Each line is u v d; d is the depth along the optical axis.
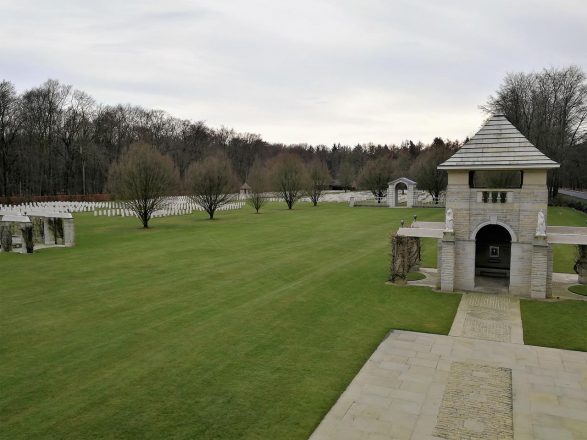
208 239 37.94
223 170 55.66
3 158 77.31
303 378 12.75
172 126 127.19
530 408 11.23
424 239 37.91
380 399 11.63
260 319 17.64
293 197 71.25
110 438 9.80
